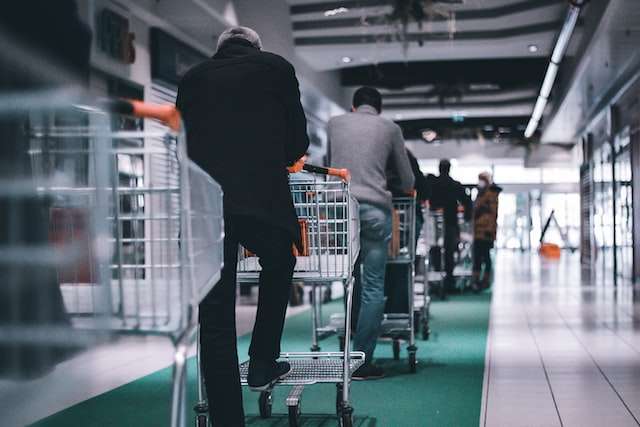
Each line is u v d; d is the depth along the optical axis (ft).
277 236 8.18
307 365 10.78
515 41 42.19
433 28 40.45
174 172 5.67
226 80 8.32
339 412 10.61
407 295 18.40
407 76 55.88
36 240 5.46
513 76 54.29
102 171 5.54
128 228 6.49
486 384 13.73
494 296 33.83
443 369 15.35
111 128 5.72
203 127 8.21
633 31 34.47
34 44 6.50
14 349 5.52
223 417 7.90
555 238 108.68
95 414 11.26
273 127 8.29
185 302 5.25
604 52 38.91
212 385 7.88
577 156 87.71
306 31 41.29
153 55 29.53
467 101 67.26
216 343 7.86
